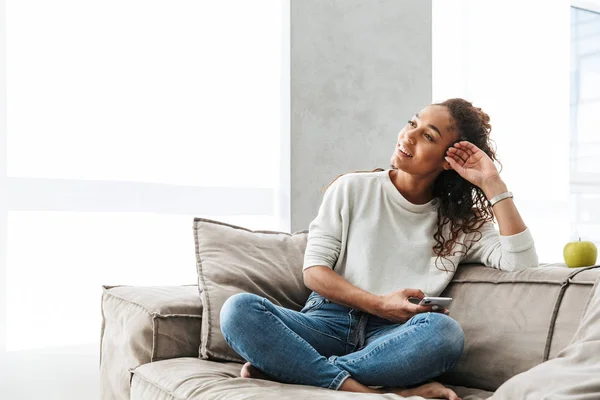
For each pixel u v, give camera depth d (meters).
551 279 1.85
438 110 2.08
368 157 3.41
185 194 3.01
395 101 3.50
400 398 1.58
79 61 2.81
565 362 1.48
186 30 3.04
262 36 3.22
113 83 2.88
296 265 2.29
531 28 4.33
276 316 1.81
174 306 2.10
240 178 3.16
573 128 4.72
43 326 2.72
